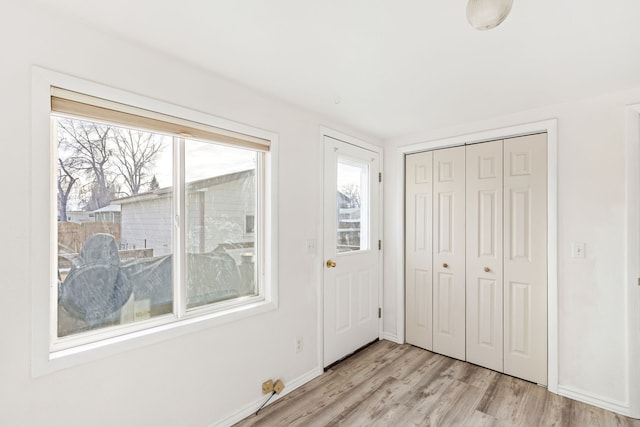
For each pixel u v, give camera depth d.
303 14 1.24
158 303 1.64
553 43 1.44
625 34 1.36
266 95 2.07
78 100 1.30
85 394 1.32
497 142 2.52
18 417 1.16
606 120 2.03
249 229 2.08
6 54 1.13
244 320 1.93
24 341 1.17
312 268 2.42
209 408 1.75
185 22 1.29
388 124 2.71
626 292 1.96
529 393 2.20
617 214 1.99
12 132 1.15
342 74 1.78
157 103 1.53
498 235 2.51
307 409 2.01
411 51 1.52
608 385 2.01
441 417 1.93
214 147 1.88
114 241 1.49
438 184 2.86
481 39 1.42
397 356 2.79
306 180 2.37
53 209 1.32
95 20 1.28
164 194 1.67
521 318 2.40
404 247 3.10
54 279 1.32
